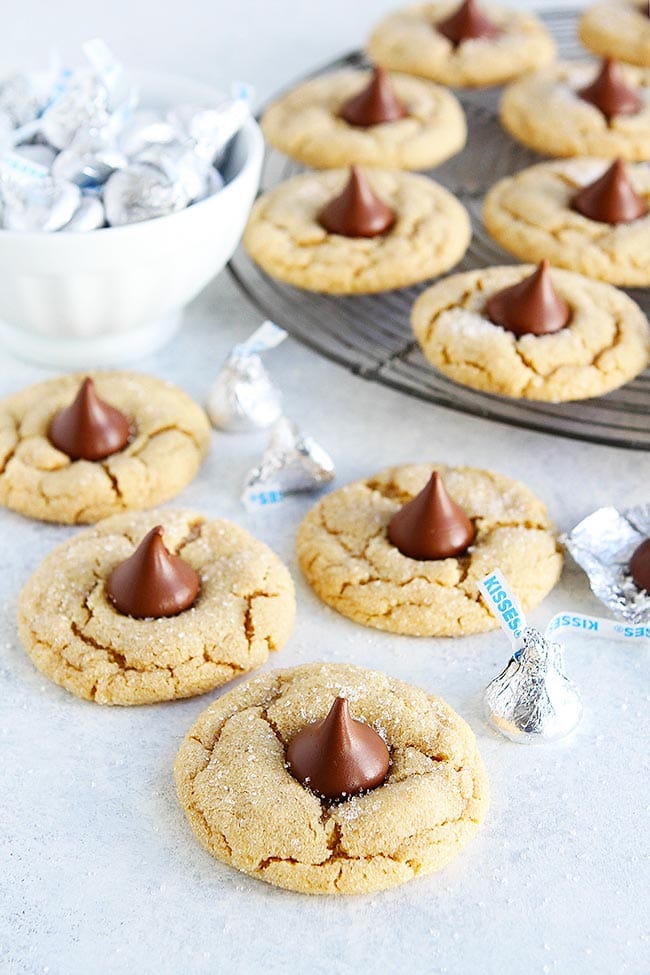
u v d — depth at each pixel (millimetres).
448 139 590
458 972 372
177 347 533
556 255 535
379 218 536
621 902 384
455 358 492
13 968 371
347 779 391
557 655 410
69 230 476
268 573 442
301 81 640
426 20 654
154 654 421
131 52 681
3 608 446
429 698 415
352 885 380
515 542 451
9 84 514
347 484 481
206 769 398
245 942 376
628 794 404
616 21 652
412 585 441
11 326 517
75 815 398
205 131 495
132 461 472
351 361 505
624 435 496
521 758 411
